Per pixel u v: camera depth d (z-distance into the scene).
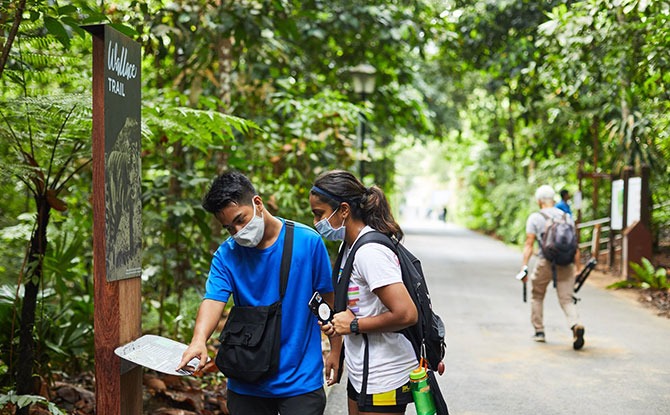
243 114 11.10
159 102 7.59
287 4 10.06
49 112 4.74
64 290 6.21
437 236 34.25
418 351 3.52
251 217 3.41
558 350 8.52
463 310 11.48
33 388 4.92
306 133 10.74
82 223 7.95
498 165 33.19
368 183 24.12
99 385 3.25
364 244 3.45
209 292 3.52
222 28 8.52
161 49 9.05
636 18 11.34
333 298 3.70
